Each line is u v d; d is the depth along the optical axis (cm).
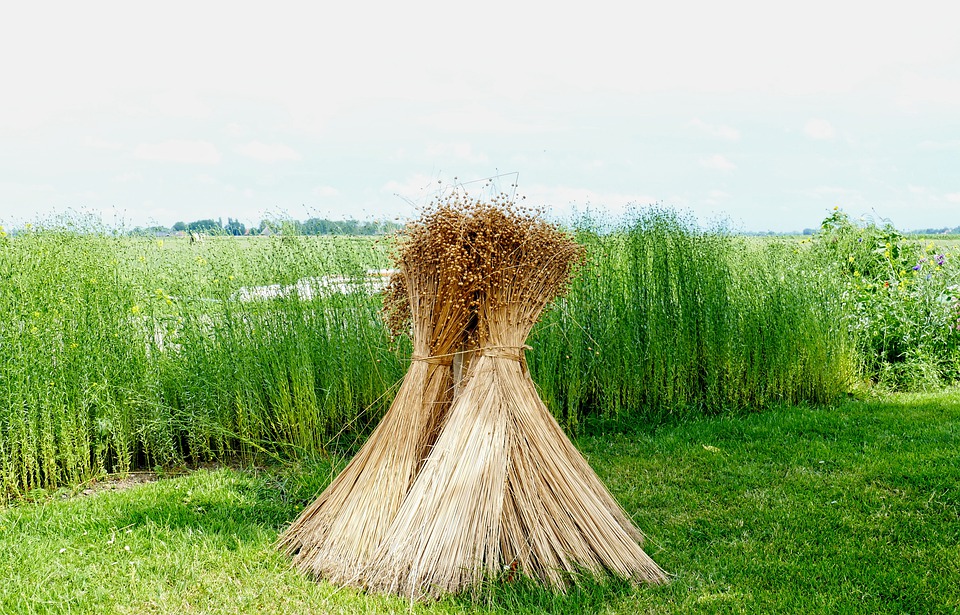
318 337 591
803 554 375
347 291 608
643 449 570
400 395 368
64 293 511
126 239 572
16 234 528
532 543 334
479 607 309
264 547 377
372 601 315
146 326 550
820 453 539
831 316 720
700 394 685
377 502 345
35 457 482
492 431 344
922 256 875
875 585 339
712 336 676
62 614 314
